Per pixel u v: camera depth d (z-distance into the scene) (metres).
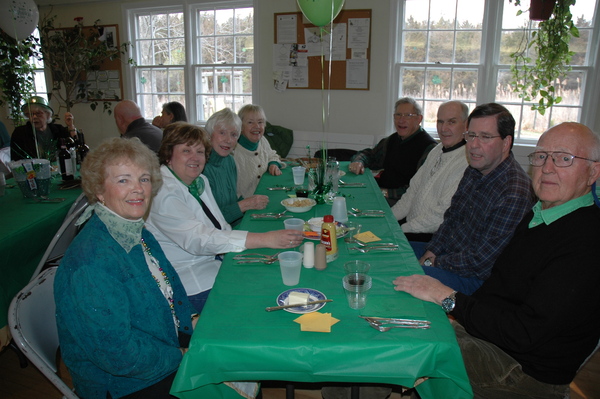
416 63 4.19
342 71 4.34
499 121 1.73
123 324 1.09
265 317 1.15
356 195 2.44
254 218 2.02
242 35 4.73
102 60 5.10
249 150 3.08
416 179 2.67
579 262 1.11
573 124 1.23
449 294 1.24
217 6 4.73
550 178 1.21
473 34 4.01
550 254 1.18
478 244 1.77
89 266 1.07
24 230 1.92
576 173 1.18
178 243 1.68
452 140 2.36
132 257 1.21
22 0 3.34
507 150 1.80
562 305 1.09
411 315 1.15
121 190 1.15
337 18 4.21
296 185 2.70
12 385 1.98
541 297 1.12
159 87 5.17
